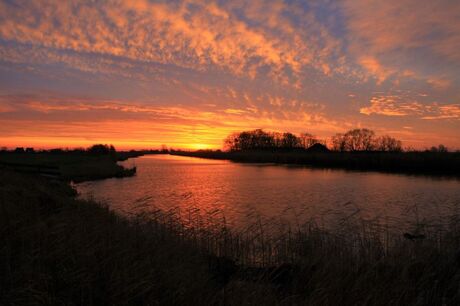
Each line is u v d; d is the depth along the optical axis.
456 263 8.69
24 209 9.98
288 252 10.41
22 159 62.53
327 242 10.70
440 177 43.34
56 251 7.04
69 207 11.71
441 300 7.12
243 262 9.74
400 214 20.14
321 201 25.34
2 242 7.25
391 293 6.94
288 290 7.65
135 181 39.28
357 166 62.94
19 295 5.59
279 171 55.94
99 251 7.41
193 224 14.43
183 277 7.01
